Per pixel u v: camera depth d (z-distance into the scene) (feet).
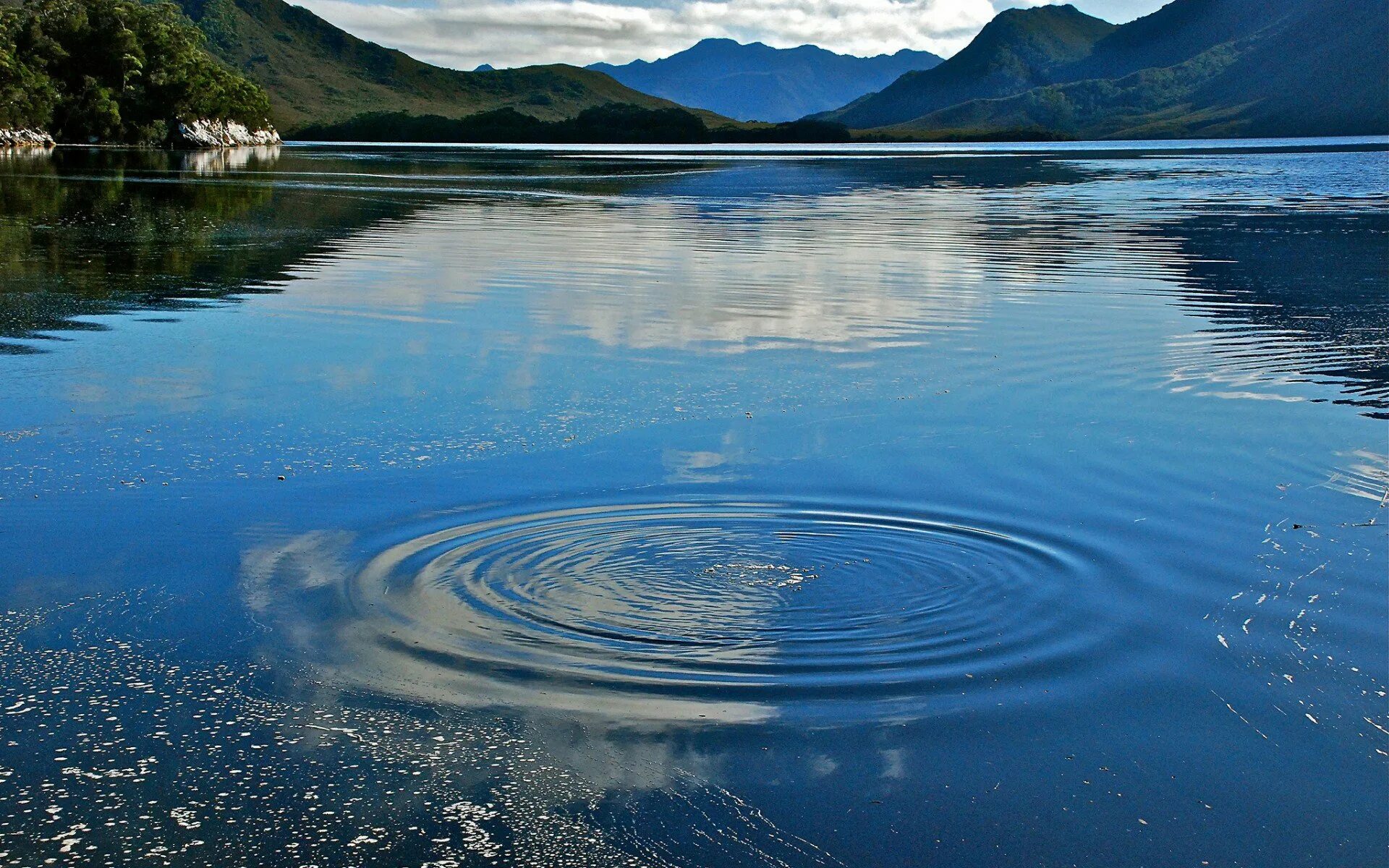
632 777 13.55
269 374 34.35
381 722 14.73
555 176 179.11
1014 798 13.28
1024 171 201.05
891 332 41.98
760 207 110.83
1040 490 24.06
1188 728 14.78
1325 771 13.89
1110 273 58.95
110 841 12.46
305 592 18.67
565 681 15.70
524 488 23.91
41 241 71.36
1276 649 16.96
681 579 19.15
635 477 24.66
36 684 15.83
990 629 17.42
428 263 61.82
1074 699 15.43
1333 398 32.30
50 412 29.91
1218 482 24.73
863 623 17.60
